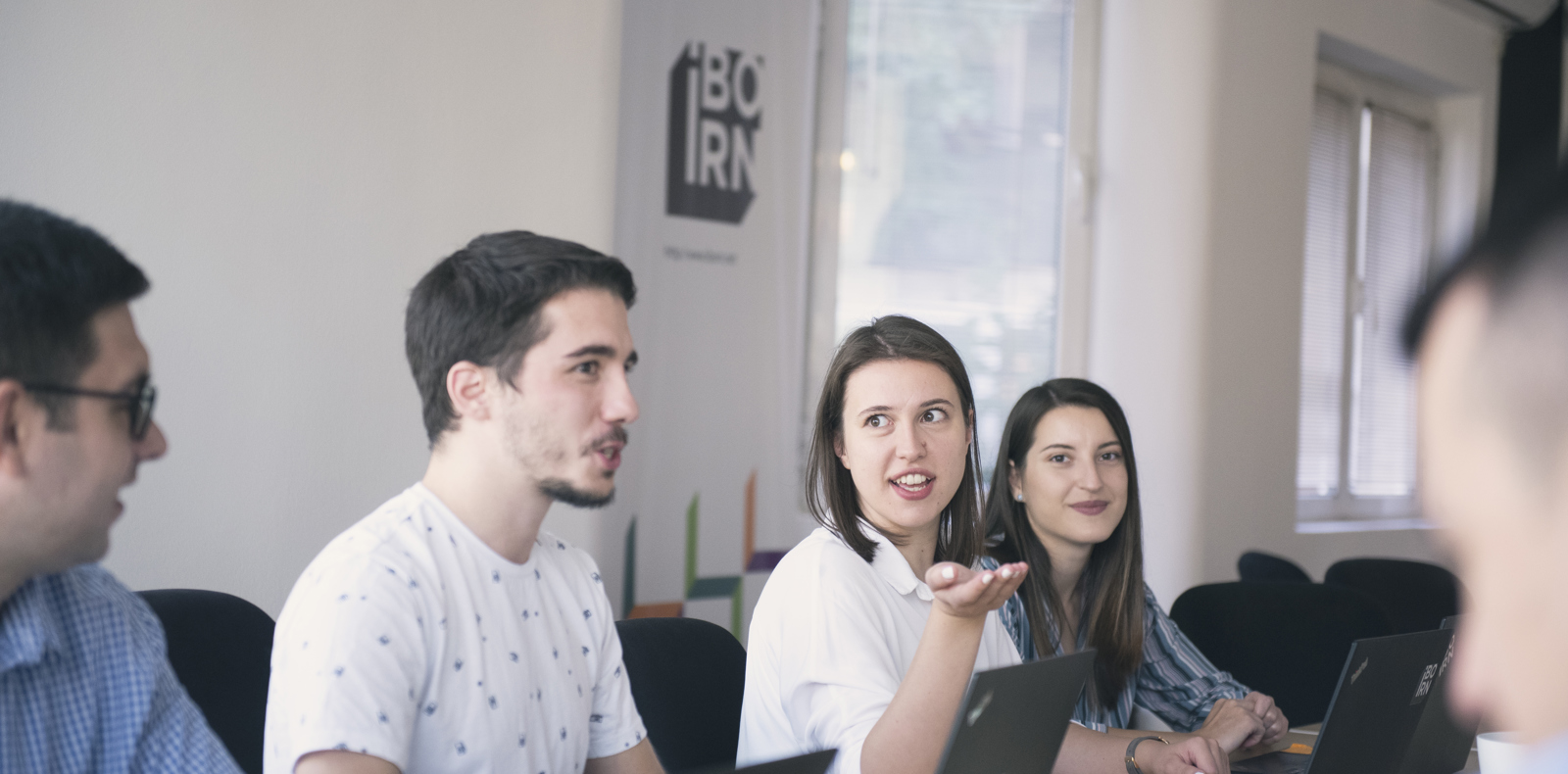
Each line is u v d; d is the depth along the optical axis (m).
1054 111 4.21
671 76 3.42
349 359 2.52
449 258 1.25
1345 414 5.12
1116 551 2.09
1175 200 4.07
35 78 2.16
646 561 3.37
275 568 2.41
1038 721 1.12
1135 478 2.09
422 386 1.25
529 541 1.28
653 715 1.74
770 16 3.65
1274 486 4.38
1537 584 0.27
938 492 1.55
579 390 1.21
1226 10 4.09
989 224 4.12
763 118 3.64
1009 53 4.14
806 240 3.77
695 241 3.48
